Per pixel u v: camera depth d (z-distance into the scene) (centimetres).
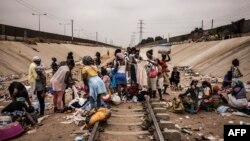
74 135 859
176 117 1098
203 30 5378
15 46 3747
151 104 1187
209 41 4384
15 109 952
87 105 1137
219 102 1240
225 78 1478
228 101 1235
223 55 3003
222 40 3903
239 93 1185
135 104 1285
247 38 3134
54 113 1144
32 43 4547
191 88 1202
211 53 3484
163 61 1588
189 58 4103
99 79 1031
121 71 1345
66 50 6294
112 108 1175
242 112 1160
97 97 1034
